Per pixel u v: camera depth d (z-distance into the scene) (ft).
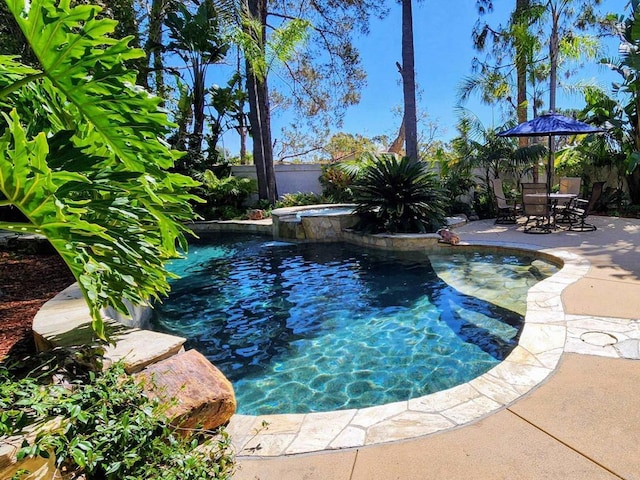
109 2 32.94
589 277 16.31
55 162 6.54
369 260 24.67
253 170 49.03
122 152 7.61
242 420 8.13
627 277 16.08
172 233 8.80
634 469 6.14
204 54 46.14
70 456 4.96
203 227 39.75
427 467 6.42
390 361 11.85
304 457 6.84
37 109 8.50
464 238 27.02
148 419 5.80
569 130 28.04
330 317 15.52
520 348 10.32
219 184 42.91
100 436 5.27
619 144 36.76
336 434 7.45
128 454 5.21
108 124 7.22
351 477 6.32
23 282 15.99
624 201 36.52
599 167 38.88
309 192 48.85
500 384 8.72
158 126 7.36
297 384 10.85
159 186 8.12
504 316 14.65
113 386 6.24
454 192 37.50
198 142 46.98
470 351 12.19
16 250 21.53
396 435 7.28
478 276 19.77
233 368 11.91
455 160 39.06
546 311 12.76
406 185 29.19
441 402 8.23
